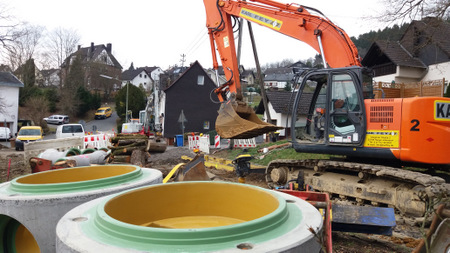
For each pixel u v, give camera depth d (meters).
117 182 3.88
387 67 24.36
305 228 2.46
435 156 6.54
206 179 6.25
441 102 6.66
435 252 2.85
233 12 9.23
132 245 2.13
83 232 2.37
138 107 53.66
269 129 7.65
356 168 7.57
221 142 29.88
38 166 7.70
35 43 51.00
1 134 30.84
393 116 6.83
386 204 7.36
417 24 10.39
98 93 68.12
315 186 8.68
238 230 2.22
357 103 7.30
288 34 8.63
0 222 3.63
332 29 7.98
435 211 2.65
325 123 7.75
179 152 17.48
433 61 22.25
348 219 4.70
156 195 3.32
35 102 43.97
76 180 4.58
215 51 9.57
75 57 63.06
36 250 3.93
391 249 4.79
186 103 37.91
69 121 55.88
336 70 7.55
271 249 2.08
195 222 3.27
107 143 16.75
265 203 3.09
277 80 85.31
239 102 8.33
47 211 3.31
